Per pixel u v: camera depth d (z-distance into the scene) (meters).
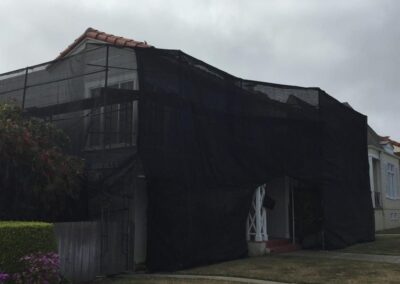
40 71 12.51
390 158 30.30
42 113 11.97
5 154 9.51
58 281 7.95
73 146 11.36
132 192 10.78
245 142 12.91
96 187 10.88
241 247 12.54
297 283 9.29
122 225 10.53
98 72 11.32
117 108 10.91
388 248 15.34
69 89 12.01
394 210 29.88
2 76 13.04
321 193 15.06
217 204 11.88
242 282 9.26
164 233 10.62
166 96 10.91
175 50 11.20
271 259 12.42
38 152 9.82
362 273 10.29
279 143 13.95
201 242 11.27
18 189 9.92
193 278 9.66
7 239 7.33
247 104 13.18
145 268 10.88
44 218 10.39
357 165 17.91
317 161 15.04
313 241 15.16
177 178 10.88
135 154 10.41
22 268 7.35
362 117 18.89
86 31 14.67
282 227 15.74
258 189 13.53
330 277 9.83
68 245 9.12
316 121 15.13
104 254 9.97
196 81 11.73
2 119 10.08
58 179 9.87
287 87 14.45
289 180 15.91
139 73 10.55
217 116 12.20
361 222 17.41
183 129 11.18
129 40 13.98
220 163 12.09
